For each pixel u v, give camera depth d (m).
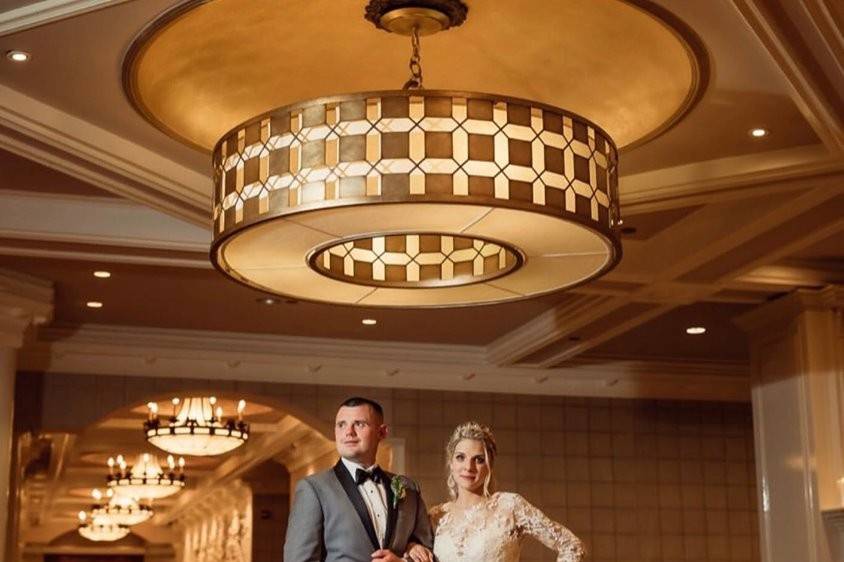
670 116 6.65
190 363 12.96
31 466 18.91
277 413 16.91
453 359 13.69
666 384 14.48
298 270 5.89
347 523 5.18
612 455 14.29
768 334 10.85
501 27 5.91
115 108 6.67
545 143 4.84
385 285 6.09
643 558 14.13
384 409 13.61
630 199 7.59
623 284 9.92
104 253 9.02
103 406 12.65
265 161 4.93
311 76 6.41
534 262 5.74
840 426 10.12
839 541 9.90
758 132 6.96
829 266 10.16
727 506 14.52
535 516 5.58
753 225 8.31
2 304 10.09
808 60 5.79
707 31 5.68
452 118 4.72
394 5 5.58
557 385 14.23
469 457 5.65
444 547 5.50
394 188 4.68
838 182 7.46
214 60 6.15
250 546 21.27
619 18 5.72
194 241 8.84
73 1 5.43
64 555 31.33
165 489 19.73
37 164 7.97
